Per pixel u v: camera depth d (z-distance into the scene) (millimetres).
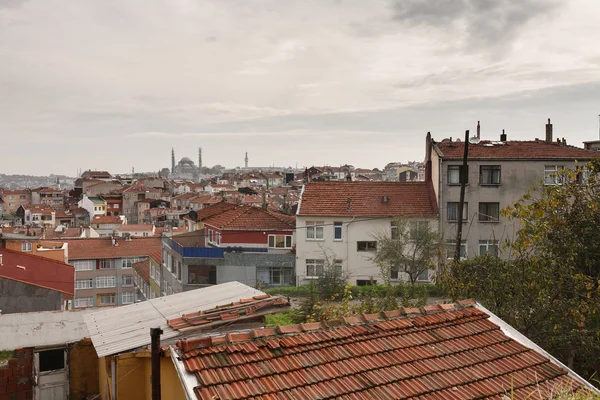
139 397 10516
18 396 14492
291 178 169250
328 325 9359
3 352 14648
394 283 38312
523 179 40406
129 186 157625
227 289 13672
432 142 43188
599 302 13344
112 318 11469
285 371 7875
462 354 9039
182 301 12469
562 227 15219
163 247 45531
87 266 62562
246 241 41125
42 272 33281
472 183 40344
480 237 40250
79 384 15000
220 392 7176
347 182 43594
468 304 10953
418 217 39719
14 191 163125
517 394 8062
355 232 40062
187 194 135000
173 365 8383
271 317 25109
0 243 42094
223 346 8242
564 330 13930
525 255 16047
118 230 92312
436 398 7758
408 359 8648
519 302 14578
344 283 34562
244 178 176500
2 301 30203
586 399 7410
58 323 15734
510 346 9508
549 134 47531
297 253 40000
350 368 8188
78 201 144375
